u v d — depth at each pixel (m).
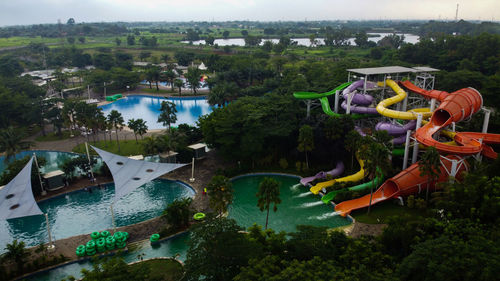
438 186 76.31
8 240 75.44
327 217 80.44
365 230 73.88
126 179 84.62
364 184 89.25
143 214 84.75
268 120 109.88
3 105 140.88
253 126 102.06
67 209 87.44
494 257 42.28
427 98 109.31
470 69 186.12
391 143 90.19
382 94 118.38
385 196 83.12
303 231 58.38
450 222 60.09
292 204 86.69
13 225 81.00
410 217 75.06
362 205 81.88
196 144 115.81
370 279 42.91
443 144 78.44
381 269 50.22
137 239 74.06
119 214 84.88
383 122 103.25
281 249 56.72
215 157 115.44
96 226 79.94
